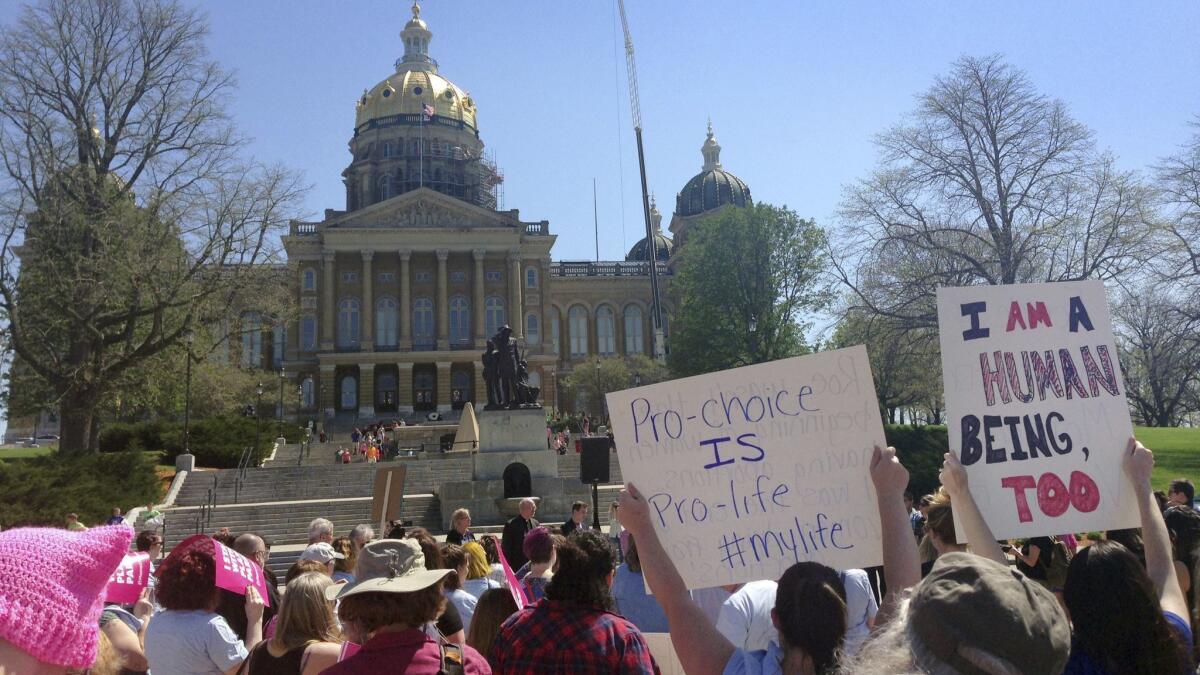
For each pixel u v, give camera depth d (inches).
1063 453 205.3
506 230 3703.3
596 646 179.2
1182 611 160.9
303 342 3629.4
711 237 2645.2
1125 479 205.0
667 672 267.9
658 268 4448.8
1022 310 210.2
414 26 4677.7
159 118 1594.5
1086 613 139.6
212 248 1594.5
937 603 96.7
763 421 196.1
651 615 287.7
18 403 1678.2
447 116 4416.8
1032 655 93.6
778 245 2596.0
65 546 95.8
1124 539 220.5
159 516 1381.6
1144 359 2037.4
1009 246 1593.3
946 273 1606.8
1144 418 2780.5
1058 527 201.8
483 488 1392.7
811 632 133.9
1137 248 1536.7
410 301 3671.3
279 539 1393.9
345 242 3622.0
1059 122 1625.2
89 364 1545.3
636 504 164.1
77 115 1561.3
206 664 225.9
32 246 1525.6
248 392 2938.0
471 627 256.4
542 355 3801.7
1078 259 1600.6
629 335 4335.6
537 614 185.8
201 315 1672.0
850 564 190.1
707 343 2608.3
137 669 218.5
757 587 208.7
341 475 1793.8
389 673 174.7
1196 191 1519.4
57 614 91.5
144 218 1534.2
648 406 199.3
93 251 1551.4
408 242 3659.0
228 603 258.8
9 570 90.7
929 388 2063.2
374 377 3676.2
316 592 213.3
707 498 195.6
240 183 1610.5
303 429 2859.3
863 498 191.5
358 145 4426.7
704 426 197.6
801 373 196.5
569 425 2989.7
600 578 187.8
